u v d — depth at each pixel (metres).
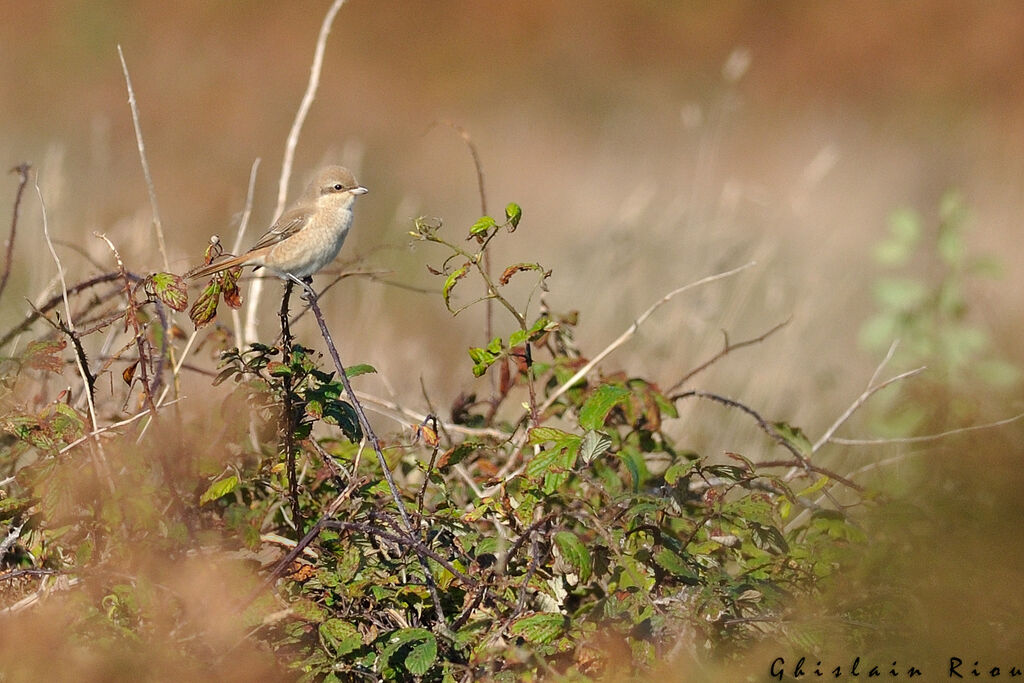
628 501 6.59
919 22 33.44
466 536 6.59
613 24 35.19
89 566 6.39
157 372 7.50
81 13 32.91
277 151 28.05
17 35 32.12
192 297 11.56
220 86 31.19
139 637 5.94
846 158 28.50
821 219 21.66
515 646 6.02
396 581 6.57
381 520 6.76
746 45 34.91
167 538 6.48
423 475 7.76
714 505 6.93
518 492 6.82
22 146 25.84
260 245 9.79
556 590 6.52
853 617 6.35
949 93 31.84
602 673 5.88
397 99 32.97
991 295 13.80
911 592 6.36
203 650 6.05
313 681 6.20
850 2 34.31
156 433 6.85
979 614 6.16
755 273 14.13
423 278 18.36
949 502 6.94
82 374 7.11
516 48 34.88
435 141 30.52
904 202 23.66
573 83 34.09
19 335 8.66
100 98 29.75
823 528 7.12
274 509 7.30
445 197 25.75
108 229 16.30
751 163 28.52
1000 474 7.07
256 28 34.00
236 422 6.93
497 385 10.63
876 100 32.25
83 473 6.47
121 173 23.88
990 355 11.12
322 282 15.60
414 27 35.16
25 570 6.25
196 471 6.93
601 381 8.20
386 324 14.24
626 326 13.59
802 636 6.11
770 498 7.33
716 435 11.56
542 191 26.16
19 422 6.82
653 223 15.91
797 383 12.67
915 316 11.68
